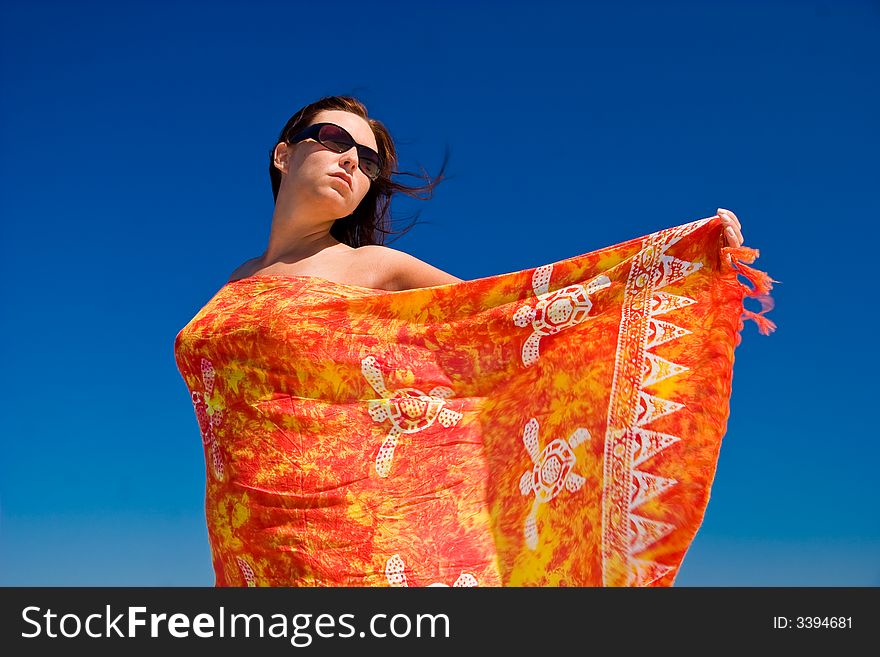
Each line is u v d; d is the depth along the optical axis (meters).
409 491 2.76
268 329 2.88
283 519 2.74
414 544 2.70
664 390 2.57
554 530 2.64
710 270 2.69
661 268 2.75
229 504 2.84
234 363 2.92
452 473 2.80
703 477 2.43
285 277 3.08
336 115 3.49
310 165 3.32
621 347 2.71
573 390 2.75
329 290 3.01
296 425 2.81
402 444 2.82
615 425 2.62
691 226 2.75
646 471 2.51
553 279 2.90
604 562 2.50
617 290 2.79
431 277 3.17
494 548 2.71
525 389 2.86
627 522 2.49
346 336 2.90
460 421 2.87
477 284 2.97
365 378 2.88
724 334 2.57
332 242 3.42
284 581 2.71
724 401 2.50
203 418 3.05
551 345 2.85
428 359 2.94
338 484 2.75
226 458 2.88
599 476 2.59
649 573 2.43
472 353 2.93
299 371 2.86
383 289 3.16
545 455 2.74
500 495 2.78
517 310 2.91
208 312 3.12
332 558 2.68
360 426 2.83
